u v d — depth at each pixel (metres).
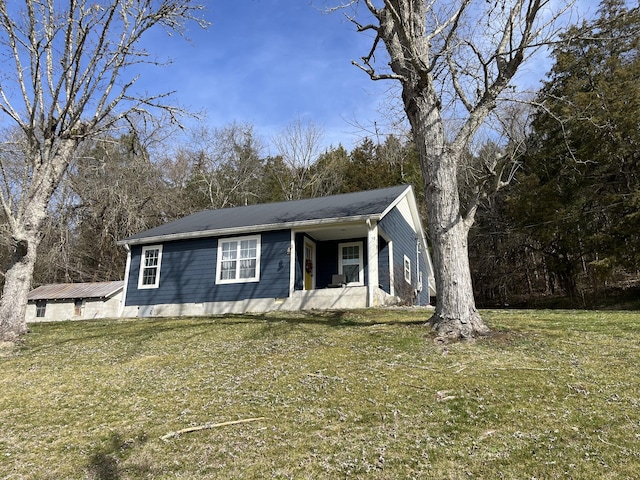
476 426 4.76
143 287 16.91
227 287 15.74
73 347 10.09
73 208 28.16
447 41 8.07
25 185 11.60
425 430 4.77
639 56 20.83
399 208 18.72
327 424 5.13
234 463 4.46
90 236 29.02
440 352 7.30
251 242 15.85
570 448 4.16
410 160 28.41
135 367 8.09
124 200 27.14
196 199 35.00
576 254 22.22
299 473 4.16
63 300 22.36
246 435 5.04
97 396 6.73
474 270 30.22
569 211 20.95
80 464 4.71
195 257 16.52
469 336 7.91
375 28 9.55
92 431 5.51
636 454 3.96
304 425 5.16
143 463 4.62
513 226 25.34
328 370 6.93
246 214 18.39
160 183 30.56
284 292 14.92
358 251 16.86
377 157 33.88
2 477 4.55
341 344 8.40
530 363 6.53
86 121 12.73
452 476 3.89
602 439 4.27
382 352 7.58
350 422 5.12
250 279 15.51
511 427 4.67
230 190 36.12
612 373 5.94
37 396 6.91
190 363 8.06
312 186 36.09
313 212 16.09
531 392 5.48
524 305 26.64
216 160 37.16
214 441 4.96
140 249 17.42
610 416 4.70
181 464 4.54
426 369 6.59
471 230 29.88
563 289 27.14
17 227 11.04
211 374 7.31
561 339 7.82
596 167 20.44
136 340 10.35
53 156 11.80
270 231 15.67
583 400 5.14
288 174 37.09
